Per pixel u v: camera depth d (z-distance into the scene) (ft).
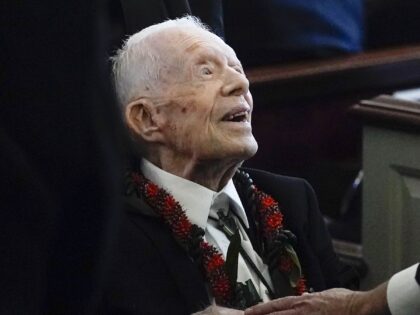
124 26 22.71
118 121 13.30
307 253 22.29
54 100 12.59
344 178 41.63
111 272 20.03
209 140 20.88
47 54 12.49
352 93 43.29
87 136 12.76
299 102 42.22
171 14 23.34
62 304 13.20
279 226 21.90
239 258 21.53
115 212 13.10
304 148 42.83
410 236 30.81
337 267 23.04
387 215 31.07
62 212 12.78
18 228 12.60
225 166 21.33
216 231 21.57
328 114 42.93
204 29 22.04
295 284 21.65
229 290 20.75
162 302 20.25
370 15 46.68
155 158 21.49
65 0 12.49
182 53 21.09
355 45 44.98
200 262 20.84
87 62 12.69
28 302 12.74
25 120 12.53
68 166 12.71
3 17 12.32
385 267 31.37
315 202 23.16
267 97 41.22
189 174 21.33
